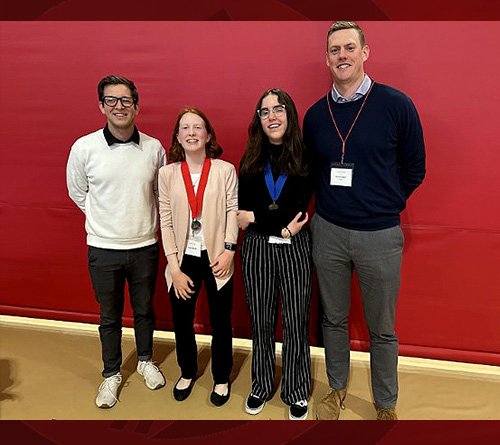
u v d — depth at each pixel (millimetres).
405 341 2318
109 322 1990
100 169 1801
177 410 1959
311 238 1795
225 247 1820
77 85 2307
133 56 2223
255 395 1938
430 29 1960
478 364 2246
